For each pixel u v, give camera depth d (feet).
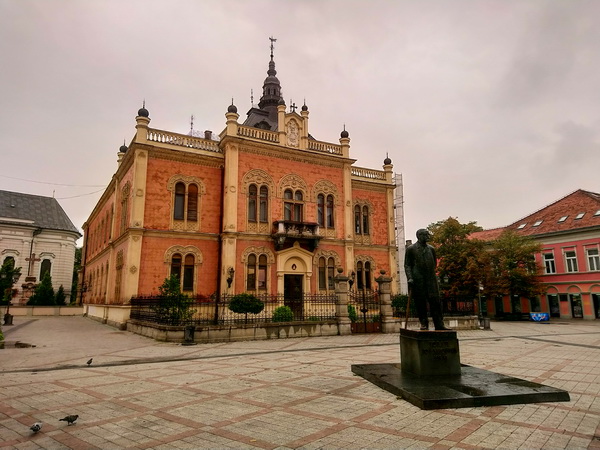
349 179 102.99
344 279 70.64
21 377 33.42
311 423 20.47
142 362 41.14
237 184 87.51
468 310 92.02
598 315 116.26
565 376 32.65
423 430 19.30
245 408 23.31
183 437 18.61
